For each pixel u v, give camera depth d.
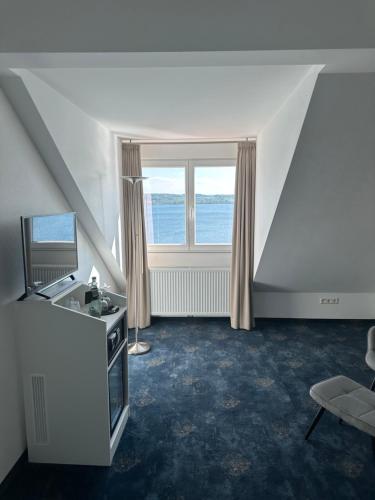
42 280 2.20
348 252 3.76
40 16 1.56
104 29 1.58
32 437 2.19
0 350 1.99
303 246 3.70
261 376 3.27
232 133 3.87
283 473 2.12
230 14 1.56
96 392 2.12
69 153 2.68
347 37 1.59
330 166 2.73
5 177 2.08
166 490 2.00
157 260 4.71
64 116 2.58
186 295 4.51
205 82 2.26
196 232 4.66
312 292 4.61
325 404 2.21
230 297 4.45
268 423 2.59
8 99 2.13
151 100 2.63
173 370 3.39
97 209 3.35
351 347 3.89
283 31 1.58
